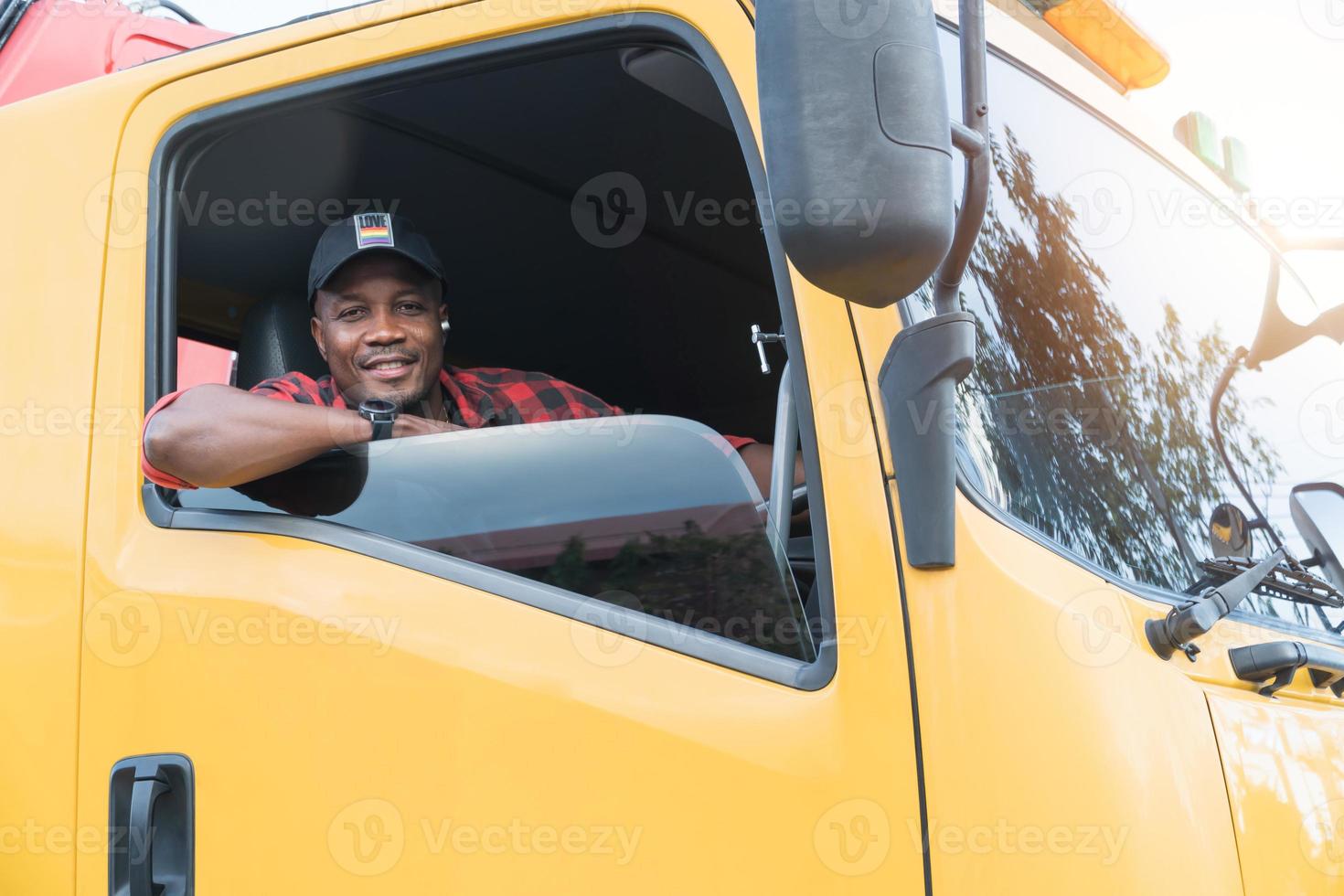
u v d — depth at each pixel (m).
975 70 1.23
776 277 1.43
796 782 1.25
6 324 1.80
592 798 1.33
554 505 1.49
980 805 1.20
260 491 1.63
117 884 1.52
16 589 1.67
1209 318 1.99
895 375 1.29
